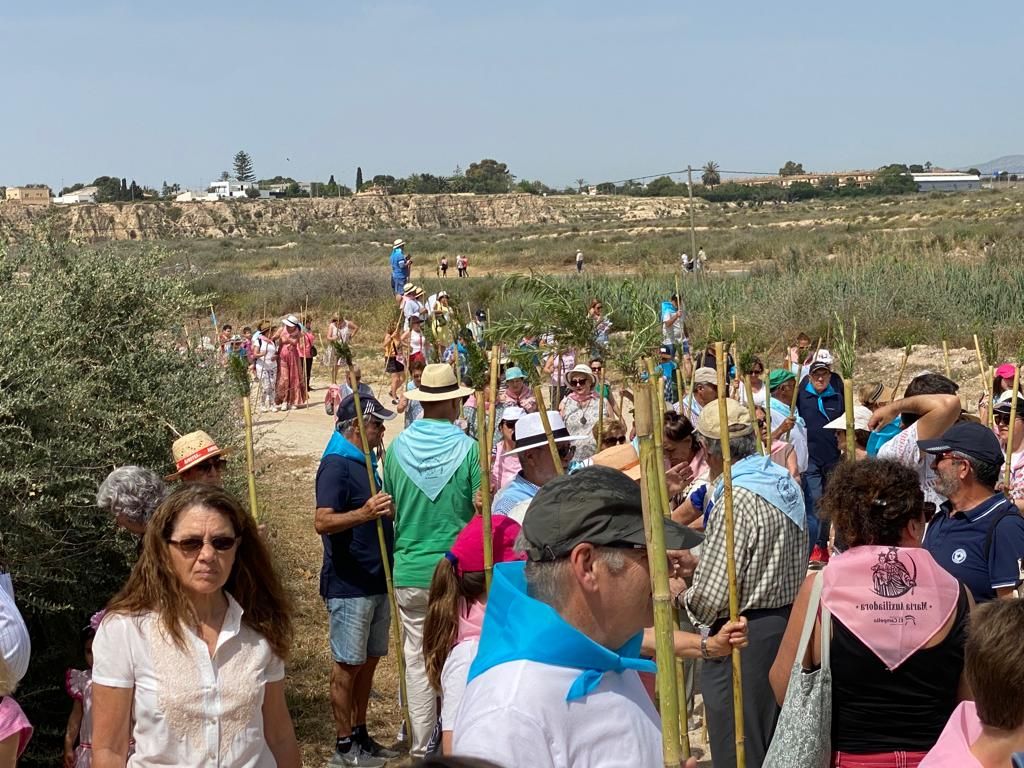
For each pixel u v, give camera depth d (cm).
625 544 257
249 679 372
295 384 2242
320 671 834
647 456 251
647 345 453
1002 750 283
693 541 278
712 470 555
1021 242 3541
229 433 826
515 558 403
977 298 2416
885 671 369
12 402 591
